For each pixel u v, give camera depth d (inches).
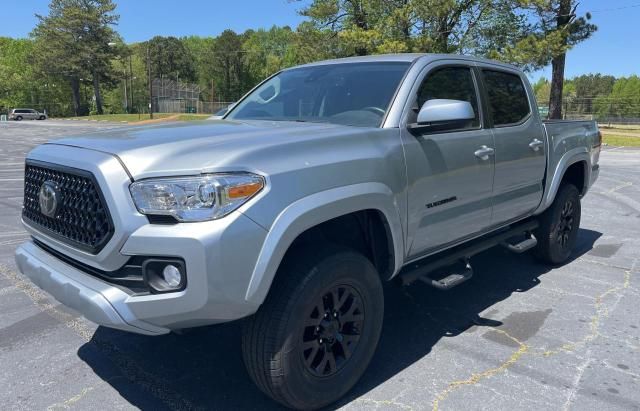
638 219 313.0
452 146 143.6
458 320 165.8
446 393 123.3
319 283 108.4
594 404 118.5
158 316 96.3
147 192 95.7
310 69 171.5
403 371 133.6
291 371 107.0
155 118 2549.2
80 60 3132.4
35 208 124.0
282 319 104.7
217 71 4168.3
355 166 116.4
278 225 100.2
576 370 134.0
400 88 138.7
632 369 134.6
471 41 1145.4
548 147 193.3
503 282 199.8
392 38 1125.7
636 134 1440.7
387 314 170.7
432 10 1056.2
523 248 182.1
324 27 1278.3
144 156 99.0
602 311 172.2
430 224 139.3
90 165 101.6
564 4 1079.0
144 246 95.1
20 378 130.1
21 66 3843.5
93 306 98.8
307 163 108.1
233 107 175.8
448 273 151.3
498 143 163.2
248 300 98.2
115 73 3304.6
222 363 138.6
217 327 158.2
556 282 199.8
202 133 116.5
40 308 173.5
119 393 124.0
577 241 259.4
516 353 143.3
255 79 4212.6
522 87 188.1
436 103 128.9
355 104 142.7
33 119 2731.3
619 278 204.7
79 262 110.3
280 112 157.8
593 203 367.9
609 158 733.9
